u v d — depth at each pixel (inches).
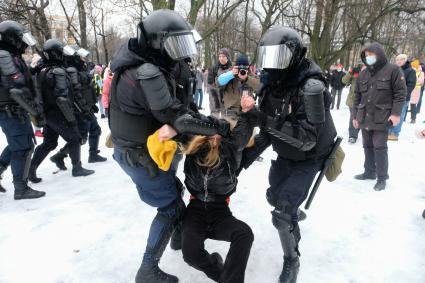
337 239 118.3
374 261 106.3
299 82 82.4
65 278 98.8
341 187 163.8
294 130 81.5
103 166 199.0
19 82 131.4
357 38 534.0
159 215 89.7
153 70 71.4
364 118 165.5
